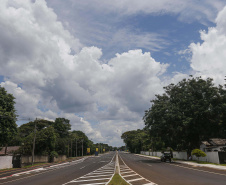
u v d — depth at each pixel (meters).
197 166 26.12
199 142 39.53
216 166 23.97
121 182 13.06
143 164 31.92
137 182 13.70
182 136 40.16
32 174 22.55
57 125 91.75
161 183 13.12
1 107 31.09
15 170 30.00
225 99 35.00
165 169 23.17
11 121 32.16
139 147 110.44
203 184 12.32
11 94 33.59
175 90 42.81
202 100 35.81
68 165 37.09
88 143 122.81
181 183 12.95
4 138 31.81
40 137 49.59
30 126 93.56
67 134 95.44
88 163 40.41
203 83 37.34
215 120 35.69
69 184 13.71
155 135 42.81
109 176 17.72
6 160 33.62
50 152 52.38
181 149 46.59
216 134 38.25
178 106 38.38
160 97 44.06
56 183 14.46
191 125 37.25
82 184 13.51
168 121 38.28
